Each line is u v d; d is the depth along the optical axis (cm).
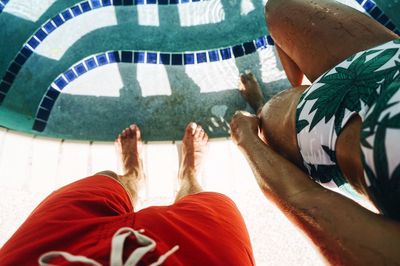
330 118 84
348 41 105
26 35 208
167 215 93
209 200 115
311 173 99
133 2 212
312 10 117
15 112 202
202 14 212
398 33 200
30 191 193
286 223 194
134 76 211
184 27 212
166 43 212
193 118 211
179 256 75
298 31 120
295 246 190
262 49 210
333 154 85
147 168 197
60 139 194
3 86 203
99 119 210
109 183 123
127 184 173
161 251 73
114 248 63
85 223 86
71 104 209
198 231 87
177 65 212
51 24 210
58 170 192
